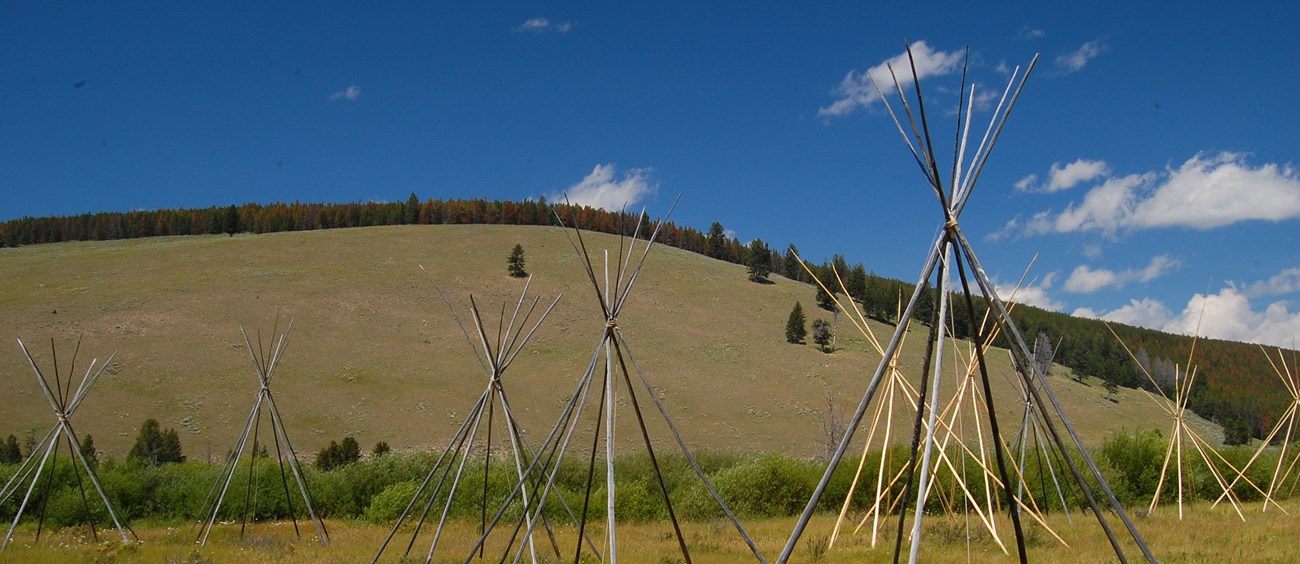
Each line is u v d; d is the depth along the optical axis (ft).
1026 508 55.52
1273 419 147.74
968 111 33.88
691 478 98.48
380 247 352.90
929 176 33.14
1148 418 197.47
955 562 48.08
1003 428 143.13
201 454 167.84
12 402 180.34
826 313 322.55
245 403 198.18
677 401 227.40
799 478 85.66
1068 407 196.03
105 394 191.11
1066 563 46.85
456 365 240.94
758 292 343.05
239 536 72.33
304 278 296.10
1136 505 84.12
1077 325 263.49
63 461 90.12
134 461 111.96
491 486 83.20
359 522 85.15
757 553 39.37
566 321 282.56
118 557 57.67
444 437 193.26
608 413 40.55
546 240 383.65
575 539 65.46
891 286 296.10
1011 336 34.53
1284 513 70.49
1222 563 45.93
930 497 74.33
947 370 165.27
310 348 236.63
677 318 299.17
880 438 180.75
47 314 233.35
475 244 368.68
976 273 32.73
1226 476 90.27
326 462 139.54
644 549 58.18
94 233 413.39
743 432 209.77
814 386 250.57
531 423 203.51
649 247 44.34
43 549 61.77
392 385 221.05
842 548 53.98
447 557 55.01
